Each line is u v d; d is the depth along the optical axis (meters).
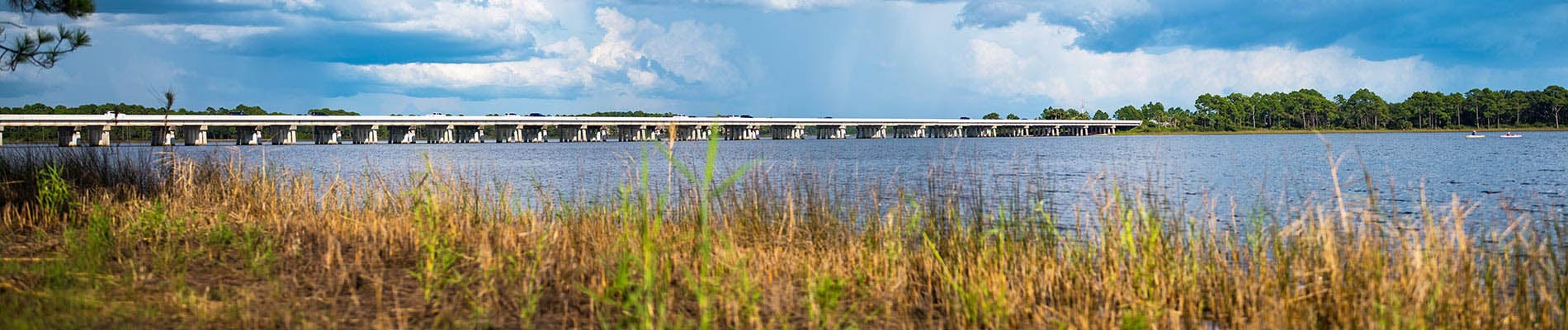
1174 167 54.12
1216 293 10.00
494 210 15.76
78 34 16.08
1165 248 10.89
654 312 8.45
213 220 14.16
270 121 148.38
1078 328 8.59
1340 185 35.59
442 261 10.69
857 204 16.67
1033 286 10.02
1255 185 36.41
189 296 8.80
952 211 13.84
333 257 11.22
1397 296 8.80
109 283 9.48
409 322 8.33
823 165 58.12
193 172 18.81
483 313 8.51
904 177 38.94
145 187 18.16
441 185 16.28
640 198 12.90
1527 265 10.61
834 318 8.77
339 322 8.23
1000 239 11.66
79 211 15.19
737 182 16.98
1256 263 10.56
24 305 8.18
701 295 8.17
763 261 10.98
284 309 8.56
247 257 11.15
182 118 133.88
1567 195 33.19
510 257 10.46
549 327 8.27
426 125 170.88
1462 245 10.02
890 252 11.28
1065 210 21.98
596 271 10.20
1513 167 53.34
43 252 11.53
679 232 13.06
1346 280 9.67
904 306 9.45
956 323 8.81
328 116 157.12
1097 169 51.69
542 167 55.84
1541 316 9.33
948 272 10.12
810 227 13.80
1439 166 55.56
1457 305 9.00
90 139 126.12
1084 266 10.84
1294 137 192.88
